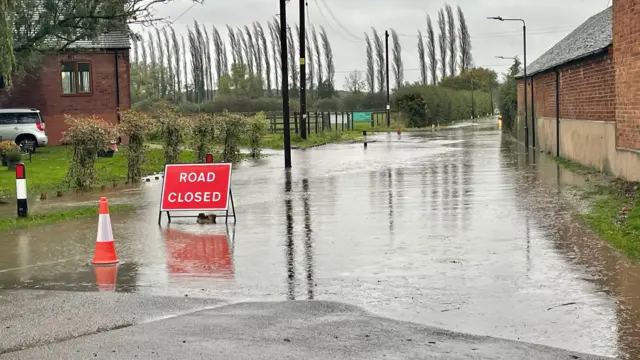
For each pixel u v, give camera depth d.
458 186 20.84
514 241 12.38
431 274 10.19
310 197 19.19
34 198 20.27
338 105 91.69
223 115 32.50
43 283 10.18
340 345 7.21
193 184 15.62
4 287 9.95
